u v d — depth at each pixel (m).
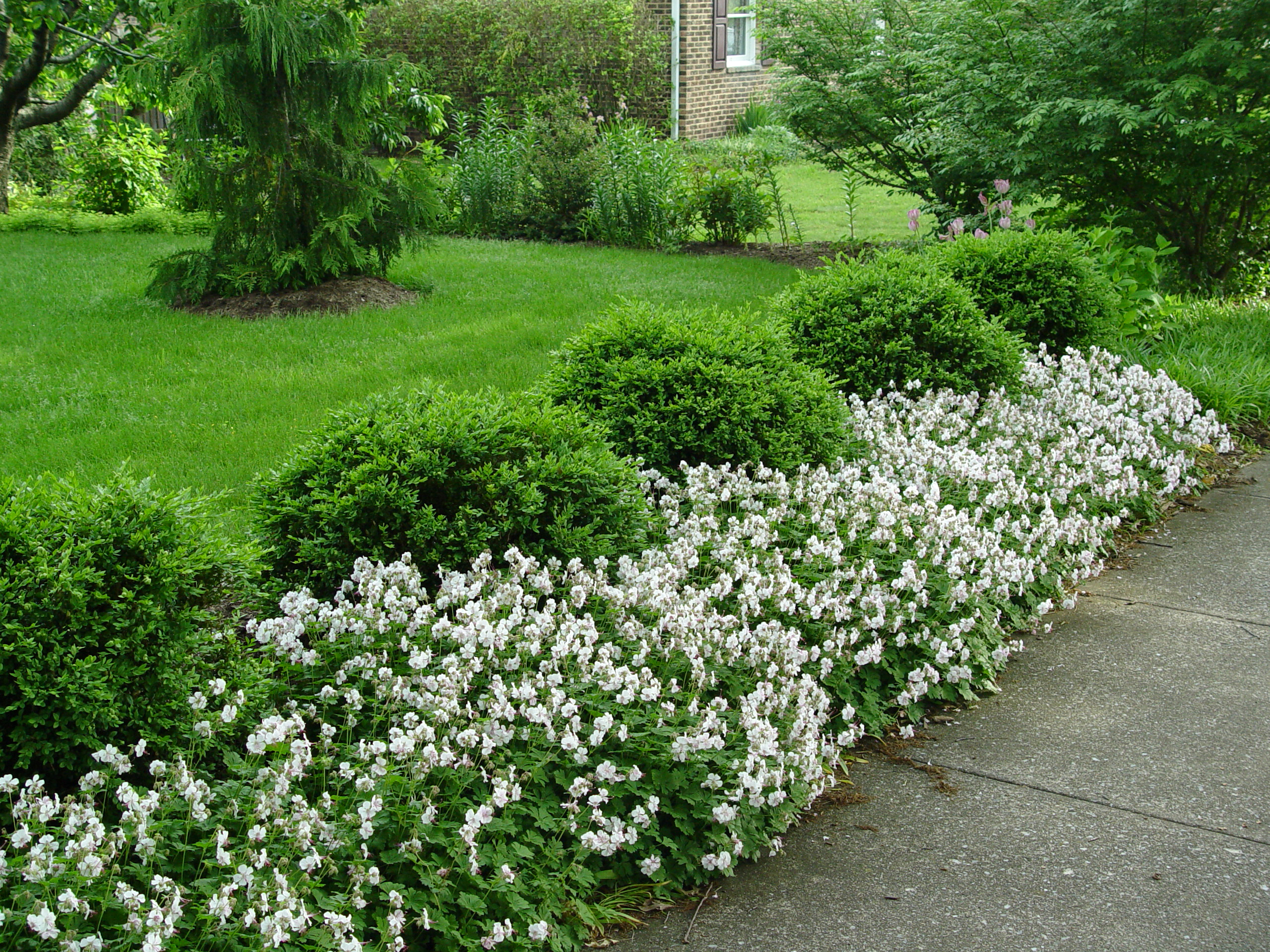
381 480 3.88
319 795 2.97
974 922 2.95
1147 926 2.93
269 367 7.31
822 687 3.91
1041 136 9.83
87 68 15.71
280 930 2.31
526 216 13.64
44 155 19.05
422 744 3.04
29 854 2.38
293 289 9.40
